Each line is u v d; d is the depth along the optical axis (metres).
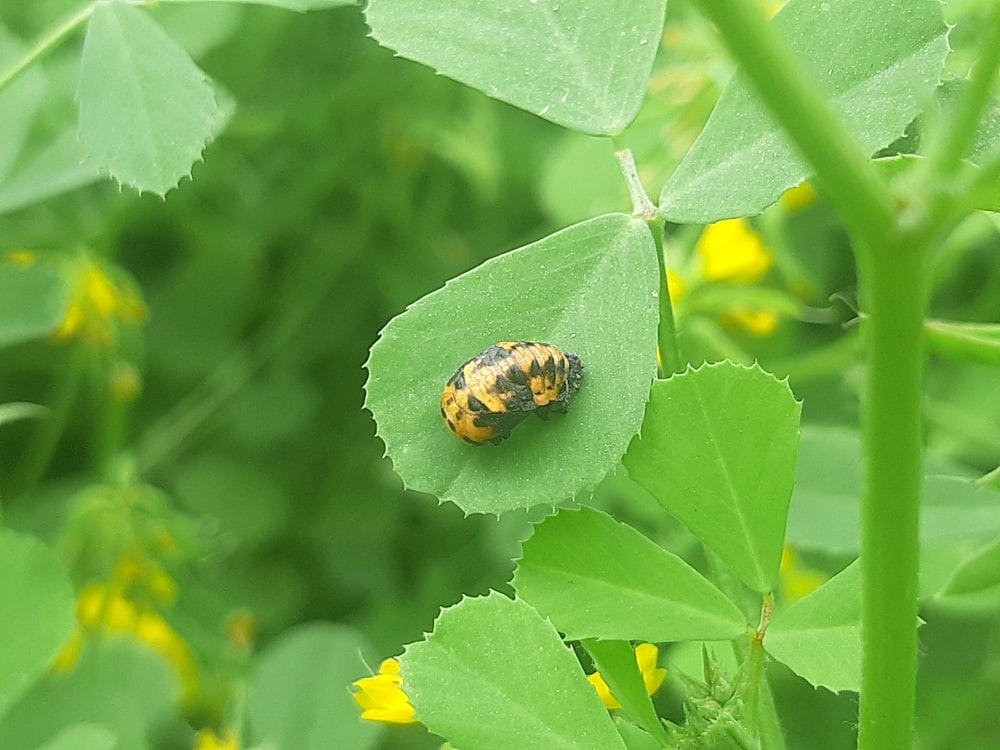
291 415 0.10
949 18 0.05
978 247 0.08
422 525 0.10
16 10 0.09
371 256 0.11
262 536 0.10
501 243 0.11
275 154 0.11
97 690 0.05
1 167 0.07
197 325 0.10
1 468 0.10
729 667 0.05
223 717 0.06
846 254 0.08
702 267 0.07
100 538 0.07
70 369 0.09
